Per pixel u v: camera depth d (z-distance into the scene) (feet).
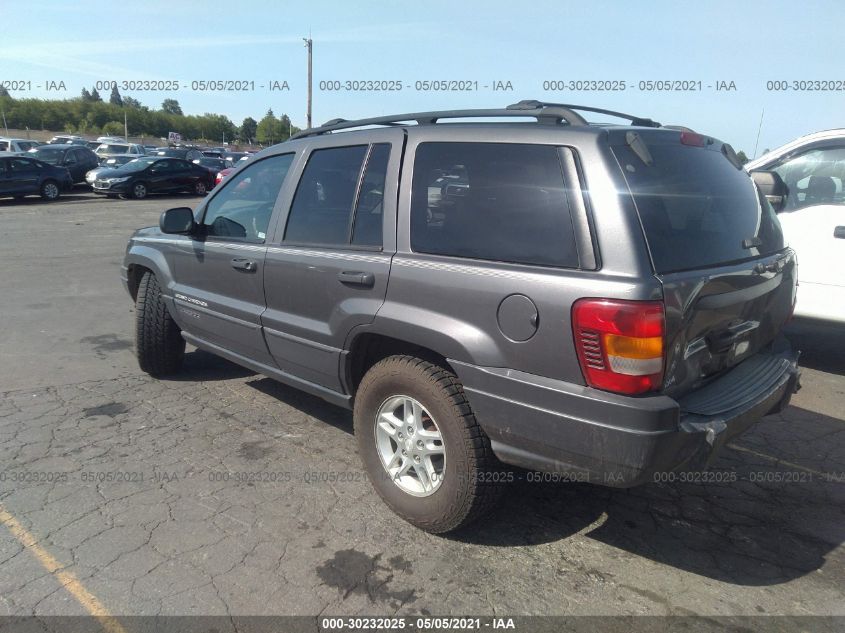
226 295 13.66
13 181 66.44
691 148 10.09
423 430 9.99
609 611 8.57
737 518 10.91
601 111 10.82
